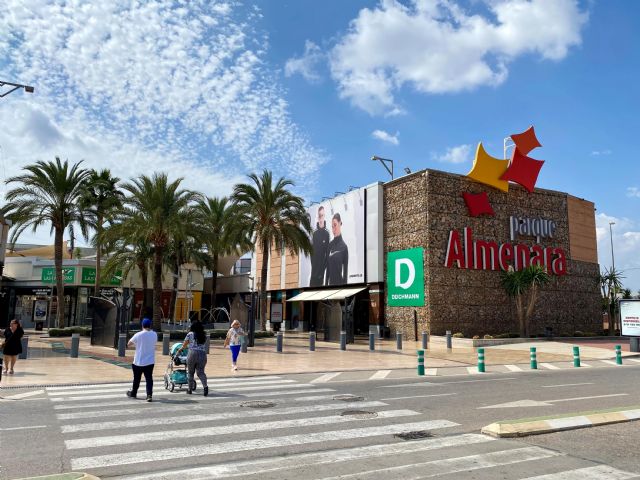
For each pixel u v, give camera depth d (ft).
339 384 43.96
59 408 30.66
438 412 30.22
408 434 24.48
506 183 118.62
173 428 25.34
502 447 22.13
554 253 125.08
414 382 45.75
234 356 53.42
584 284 130.41
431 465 19.40
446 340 92.02
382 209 121.39
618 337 115.03
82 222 106.83
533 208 123.75
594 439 23.66
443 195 110.42
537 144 123.34
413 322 108.37
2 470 18.40
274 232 114.83
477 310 109.81
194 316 60.34
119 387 40.14
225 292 198.39
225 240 117.39
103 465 19.11
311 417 28.43
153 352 34.22
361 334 128.67
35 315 142.10
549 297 122.62
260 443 22.53
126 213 100.68
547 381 47.03
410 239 111.96
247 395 36.76
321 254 140.67
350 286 131.13
